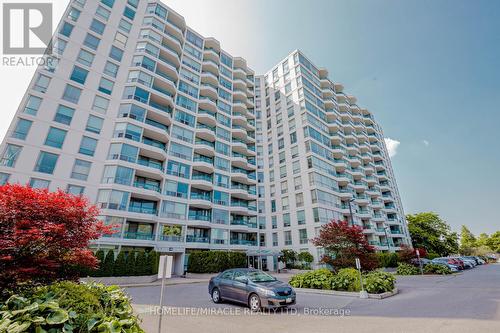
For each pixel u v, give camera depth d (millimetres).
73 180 21250
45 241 5535
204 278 23656
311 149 35344
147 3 32938
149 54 29688
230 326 6871
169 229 26453
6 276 5121
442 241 54406
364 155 53594
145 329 6645
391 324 6723
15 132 19828
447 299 10195
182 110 32344
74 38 24984
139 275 19953
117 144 24219
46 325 3926
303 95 39094
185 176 29984
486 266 36500
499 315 7172
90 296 4895
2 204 5375
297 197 34625
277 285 8883
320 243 15906
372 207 48500
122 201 22812
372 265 14500
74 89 23516
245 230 34000
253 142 42188
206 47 41906
